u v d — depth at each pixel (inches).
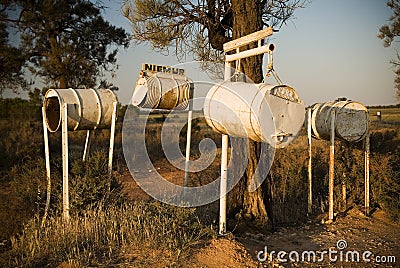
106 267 188.1
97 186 271.6
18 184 297.3
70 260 189.8
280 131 203.6
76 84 886.4
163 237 216.2
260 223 275.9
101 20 874.1
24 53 797.9
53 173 293.0
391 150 386.9
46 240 216.4
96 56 898.1
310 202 328.2
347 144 362.3
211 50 419.5
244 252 213.2
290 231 284.4
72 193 262.5
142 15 401.7
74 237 217.9
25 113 948.0
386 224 305.9
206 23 385.7
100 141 685.9
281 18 419.2
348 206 344.5
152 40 410.3
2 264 192.1
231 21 375.9
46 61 826.2
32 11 764.0
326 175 361.1
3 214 260.5
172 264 189.9
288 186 372.8
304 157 429.1
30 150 540.7
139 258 198.1
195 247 211.3
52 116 302.7
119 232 227.8
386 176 324.8
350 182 346.9
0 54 757.9
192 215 256.8
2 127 812.6
